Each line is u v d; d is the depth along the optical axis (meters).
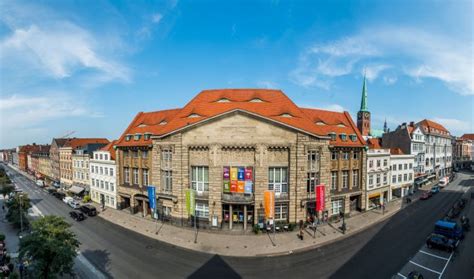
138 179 42.12
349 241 29.61
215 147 33.28
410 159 55.56
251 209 33.91
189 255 26.27
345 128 43.53
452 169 99.19
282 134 33.19
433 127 75.69
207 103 39.28
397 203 48.19
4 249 27.81
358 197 42.47
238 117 33.09
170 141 35.84
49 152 89.00
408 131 62.72
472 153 119.00
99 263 24.53
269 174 33.62
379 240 29.78
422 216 39.59
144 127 44.75
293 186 33.44
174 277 21.83
